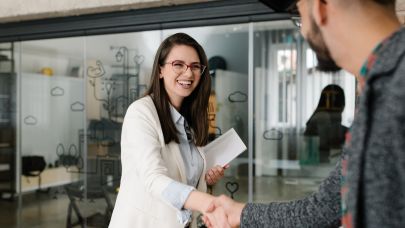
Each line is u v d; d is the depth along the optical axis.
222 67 3.38
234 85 3.38
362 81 0.55
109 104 3.78
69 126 3.98
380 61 0.52
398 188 0.48
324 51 0.63
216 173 1.56
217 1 3.18
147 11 3.41
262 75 3.33
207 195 1.08
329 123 3.24
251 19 3.15
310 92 3.27
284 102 3.33
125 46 3.65
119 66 3.70
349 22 0.57
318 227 0.81
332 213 0.79
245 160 3.41
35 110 4.12
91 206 3.91
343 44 0.59
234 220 0.99
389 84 0.50
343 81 3.17
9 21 3.95
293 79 3.29
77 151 3.96
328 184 0.80
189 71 1.41
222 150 1.64
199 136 1.54
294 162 3.34
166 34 3.46
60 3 3.46
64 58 3.93
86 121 3.90
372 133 0.51
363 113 0.52
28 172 4.19
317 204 0.81
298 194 3.33
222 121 3.42
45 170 4.11
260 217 0.90
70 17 3.72
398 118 0.48
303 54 3.24
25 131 4.19
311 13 0.62
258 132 3.39
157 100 1.41
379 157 0.50
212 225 1.04
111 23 3.57
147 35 3.54
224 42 3.36
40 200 4.14
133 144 1.28
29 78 4.11
